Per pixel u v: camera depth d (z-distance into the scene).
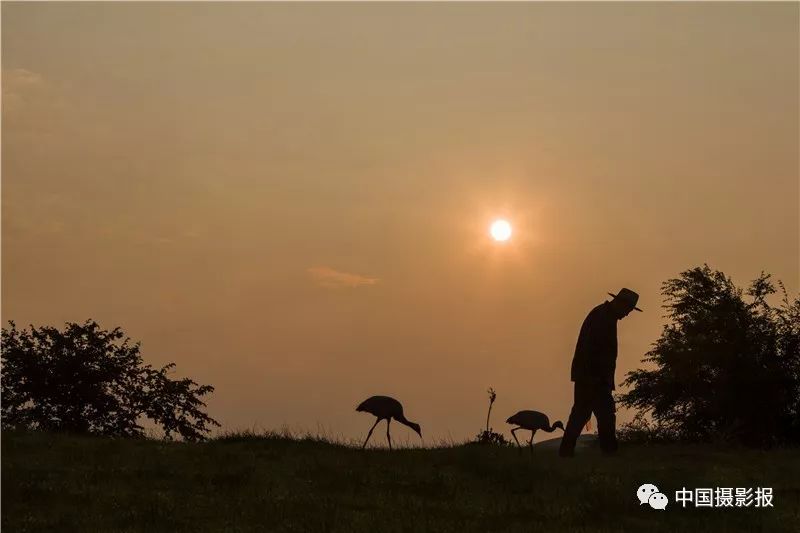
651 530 22.28
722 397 45.41
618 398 49.78
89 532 20.47
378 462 28.92
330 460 29.06
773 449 38.00
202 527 21.16
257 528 21.11
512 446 34.16
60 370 49.16
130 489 24.58
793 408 45.38
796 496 25.88
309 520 21.80
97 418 49.66
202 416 51.53
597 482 26.67
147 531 20.66
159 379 51.53
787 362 45.91
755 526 22.72
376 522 21.84
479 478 27.30
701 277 48.53
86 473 26.11
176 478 26.00
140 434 49.97
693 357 46.28
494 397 35.88
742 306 47.56
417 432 31.44
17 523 20.98
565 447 31.41
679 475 28.02
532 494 25.55
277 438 33.31
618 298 31.70
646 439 47.31
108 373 49.88
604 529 21.94
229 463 28.19
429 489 25.56
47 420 48.34
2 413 48.59
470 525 21.89
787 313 47.56
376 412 31.06
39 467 26.70
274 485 25.47
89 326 51.06
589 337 31.73
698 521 23.16
